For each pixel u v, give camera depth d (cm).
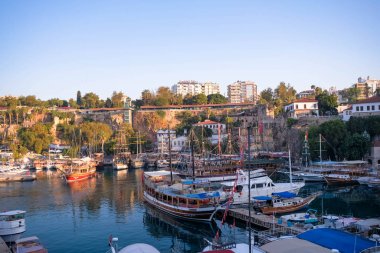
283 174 12731
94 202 9100
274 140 17525
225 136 19038
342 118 16050
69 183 12488
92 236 6331
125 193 10281
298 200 7544
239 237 5984
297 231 5428
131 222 7231
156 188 8350
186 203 7312
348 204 8169
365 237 4581
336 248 3925
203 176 12006
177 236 6334
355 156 12600
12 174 13875
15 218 5394
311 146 13388
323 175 10850
